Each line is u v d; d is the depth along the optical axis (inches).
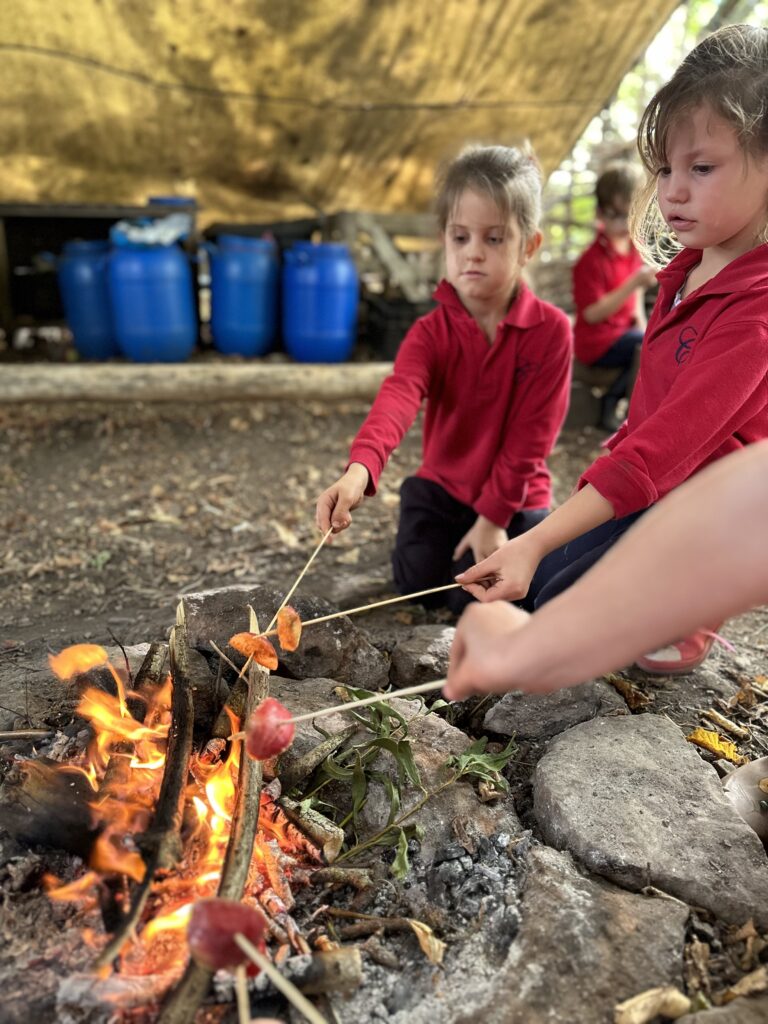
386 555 129.9
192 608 81.4
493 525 103.7
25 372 194.9
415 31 196.5
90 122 212.1
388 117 221.9
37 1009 50.0
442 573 109.4
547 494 111.8
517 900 57.0
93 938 53.8
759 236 69.8
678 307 74.7
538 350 102.1
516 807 69.5
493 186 93.0
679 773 67.6
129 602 114.8
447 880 59.8
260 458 178.5
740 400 65.6
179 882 56.7
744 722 81.9
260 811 63.2
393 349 225.3
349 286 217.5
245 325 221.8
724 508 34.1
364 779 66.2
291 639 64.5
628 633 35.3
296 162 235.5
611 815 62.7
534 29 199.9
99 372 197.9
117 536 138.0
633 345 186.9
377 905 59.2
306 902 59.5
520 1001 49.7
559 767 67.8
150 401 201.3
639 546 35.6
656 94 66.6
